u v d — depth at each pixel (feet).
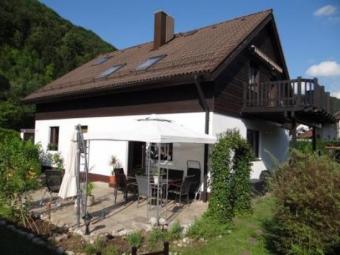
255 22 46.34
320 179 17.81
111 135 28.76
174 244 21.38
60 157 51.49
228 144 27.09
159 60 45.34
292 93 39.42
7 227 23.94
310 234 17.58
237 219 27.43
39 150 50.14
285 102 39.47
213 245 21.45
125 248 20.16
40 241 21.17
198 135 31.12
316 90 38.32
